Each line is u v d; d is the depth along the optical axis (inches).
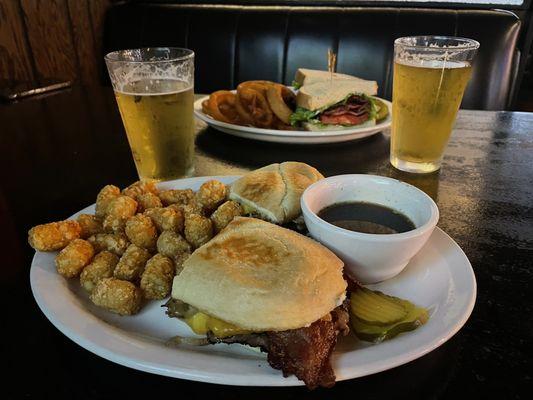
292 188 12.7
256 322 8.5
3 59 35.2
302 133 19.2
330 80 23.4
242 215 12.6
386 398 8.1
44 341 9.4
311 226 10.6
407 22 32.9
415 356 8.2
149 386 8.4
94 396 8.2
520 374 8.6
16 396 8.2
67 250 11.0
